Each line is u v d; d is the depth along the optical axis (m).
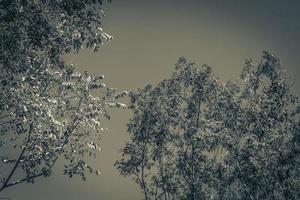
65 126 26.55
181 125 31.62
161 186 32.41
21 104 20.95
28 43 18.55
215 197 30.31
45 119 23.81
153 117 32.06
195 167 30.70
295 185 25.86
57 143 26.23
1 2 16.67
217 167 29.70
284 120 25.67
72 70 26.41
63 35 19.33
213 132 28.97
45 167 26.56
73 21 19.05
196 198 30.95
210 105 31.09
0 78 19.69
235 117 27.80
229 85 29.55
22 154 26.00
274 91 25.98
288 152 25.12
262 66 27.36
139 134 32.34
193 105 31.27
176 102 31.61
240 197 29.02
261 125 25.88
